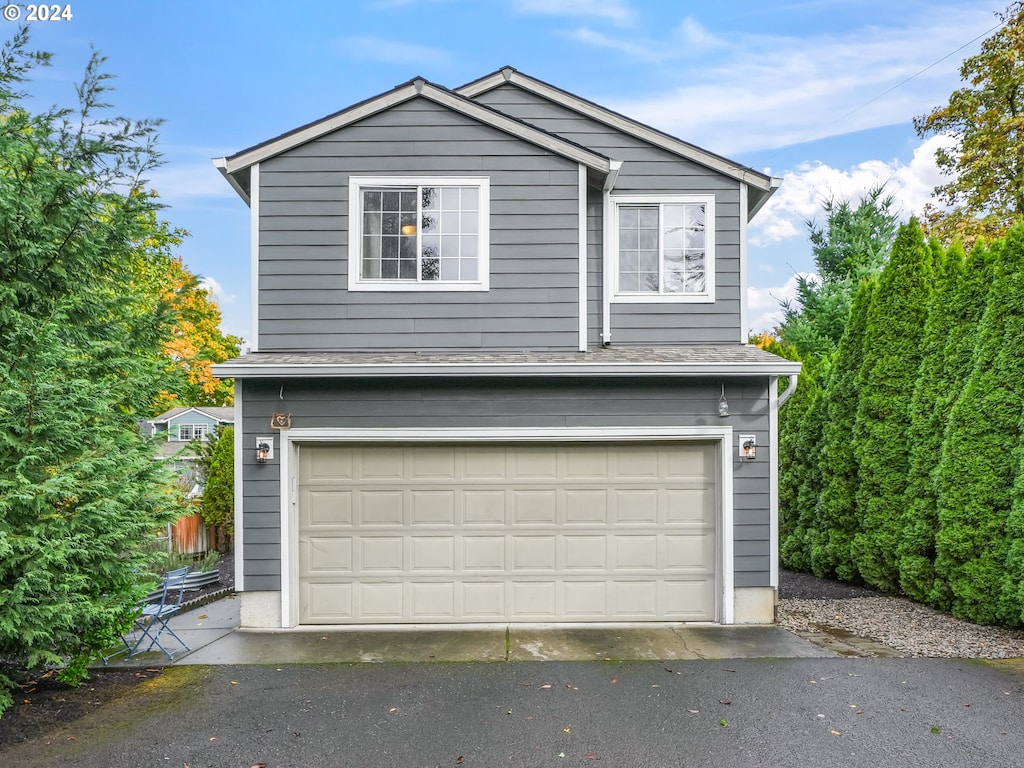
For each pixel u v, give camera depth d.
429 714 4.79
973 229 15.23
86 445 5.11
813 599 8.20
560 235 7.53
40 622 4.61
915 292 8.24
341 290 7.44
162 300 5.99
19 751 4.20
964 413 6.95
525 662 5.91
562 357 7.14
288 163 7.50
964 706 4.82
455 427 7.07
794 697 5.03
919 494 7.73
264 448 6.96
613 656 6.05
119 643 6.41
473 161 7.55
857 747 4.22
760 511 7.07
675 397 7.14
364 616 7.10
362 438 7.05
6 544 4.27
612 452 7.22
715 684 5.32
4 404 4.60
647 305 7.95
